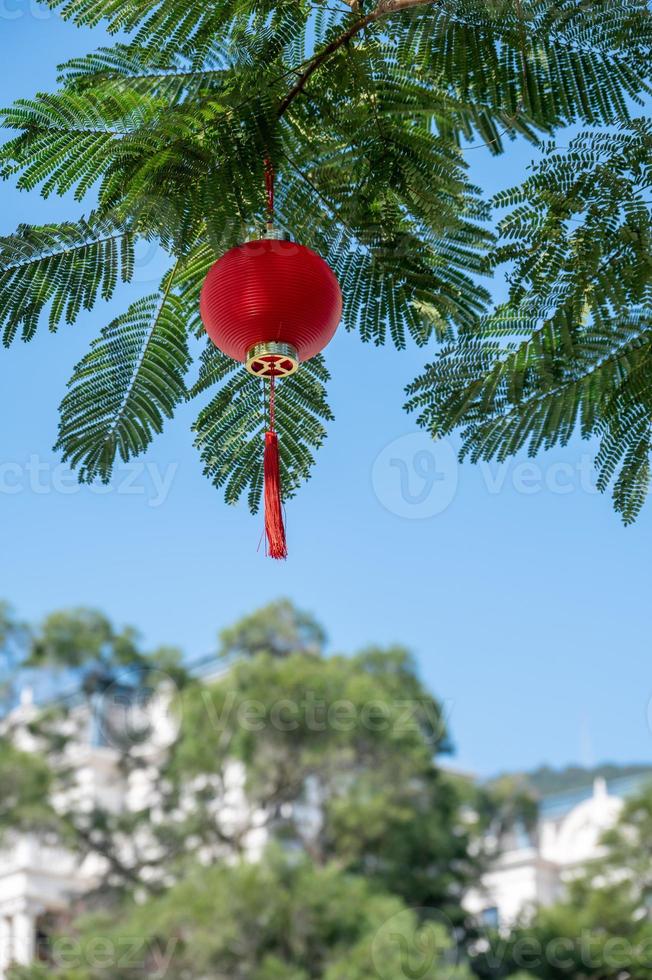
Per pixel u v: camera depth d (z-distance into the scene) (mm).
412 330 2289
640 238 2111
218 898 7770
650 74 1993
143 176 1948
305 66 2066
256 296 1923
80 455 2379
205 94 1953
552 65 2004
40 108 1977
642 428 2266
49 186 2070
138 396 2367
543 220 2145
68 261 2119
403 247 2186
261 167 1947
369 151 2119
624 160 2084
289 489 2416
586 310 2176
